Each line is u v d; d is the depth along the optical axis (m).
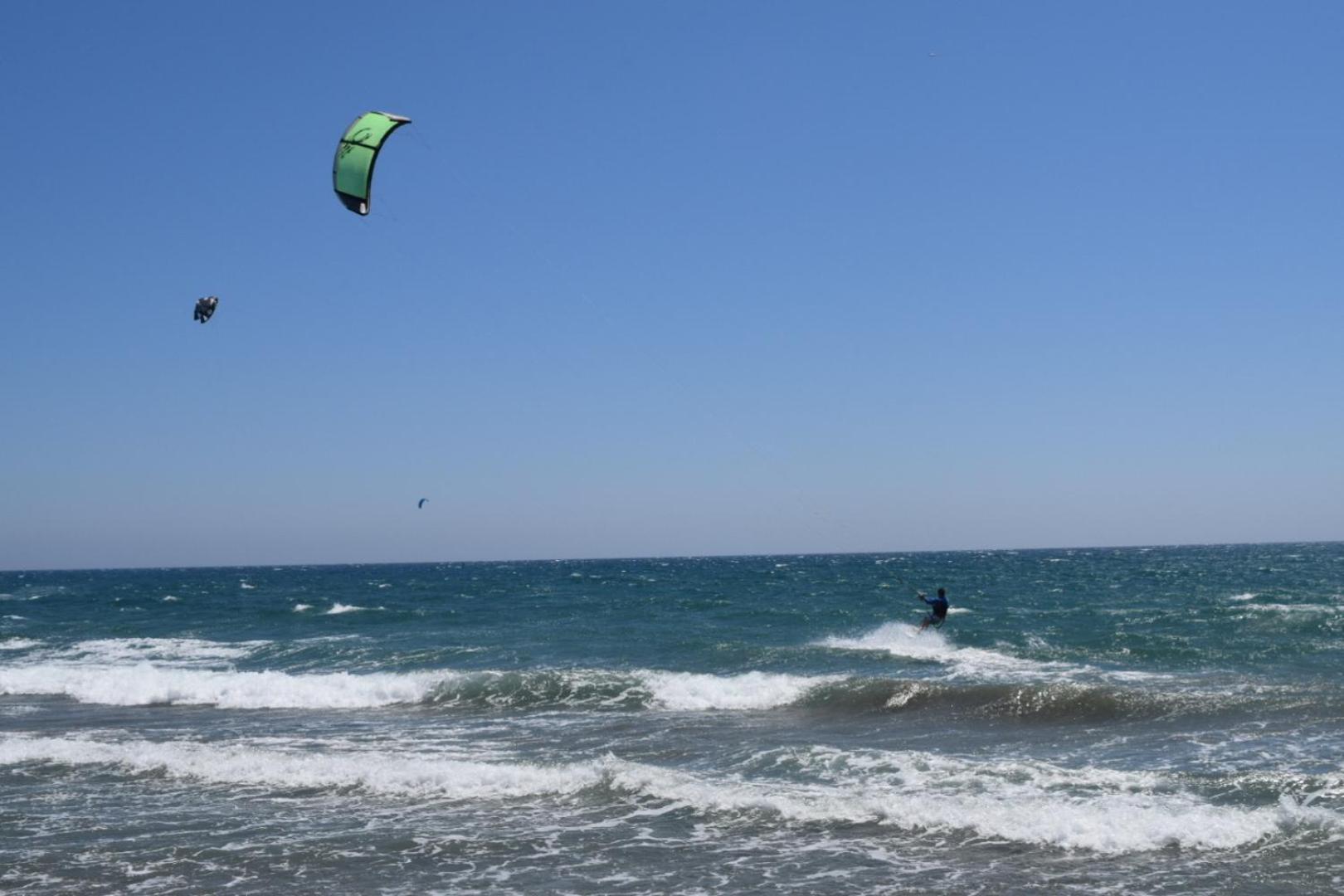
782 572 109.06
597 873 10.52
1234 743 15.69
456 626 41.47
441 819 12.50
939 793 13.06
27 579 158.12
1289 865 10.22
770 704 20.33
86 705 22.61
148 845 11.61
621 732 17.88
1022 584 70.88
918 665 25.44
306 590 86.00
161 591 88.75
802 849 11.12
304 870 10.71
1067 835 11.21
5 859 11.17
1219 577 74.88
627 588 74.62
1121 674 23.28
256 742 17.62
